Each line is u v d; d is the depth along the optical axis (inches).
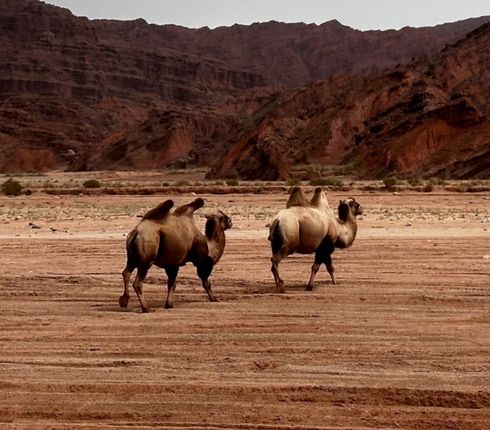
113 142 7687.0
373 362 395.9
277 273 600.1
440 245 936.9
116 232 1146.7
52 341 448.5
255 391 349.1
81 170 7426.2
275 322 490.6
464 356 406.0
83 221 1337.4
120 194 2267.5
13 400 341.1
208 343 437.7
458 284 647.1
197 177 5004.9
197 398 342.3
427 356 406.3
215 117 7869.1
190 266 762.8
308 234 608.7
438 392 343.0
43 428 307.1
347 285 647.1
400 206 1731.1
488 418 316.8
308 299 577.6
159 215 533.6
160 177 4931.1
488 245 934.4
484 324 484.4
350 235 654.5
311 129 4997.5
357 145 4522.6
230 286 652.1
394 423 311.7
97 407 331.3
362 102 5064.0
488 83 4963.1
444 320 496.1
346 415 320.5
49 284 671.1
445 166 3636.8
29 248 944.3
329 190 2292.1
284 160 4338.1
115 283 674.8
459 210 1574.8
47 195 2250.2
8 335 462.9
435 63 5339.6
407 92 5073.8
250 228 1171.3
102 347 431.5
